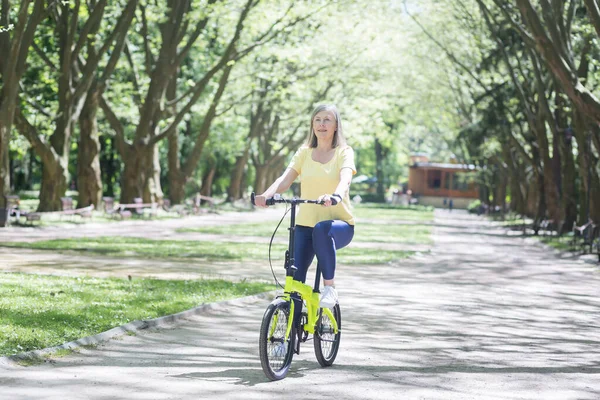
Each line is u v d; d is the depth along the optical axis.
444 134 84.44
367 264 23.03
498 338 10.84
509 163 65.31
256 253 24.62
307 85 55.19
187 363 8.30
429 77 60.28
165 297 12.91
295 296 7.81
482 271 22.34
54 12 37.53
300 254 7.85
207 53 51.31
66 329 9.46
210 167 71.44
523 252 31.97
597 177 37.59
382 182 116.25
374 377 7.91
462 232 47.88
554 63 24.36
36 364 7.91
